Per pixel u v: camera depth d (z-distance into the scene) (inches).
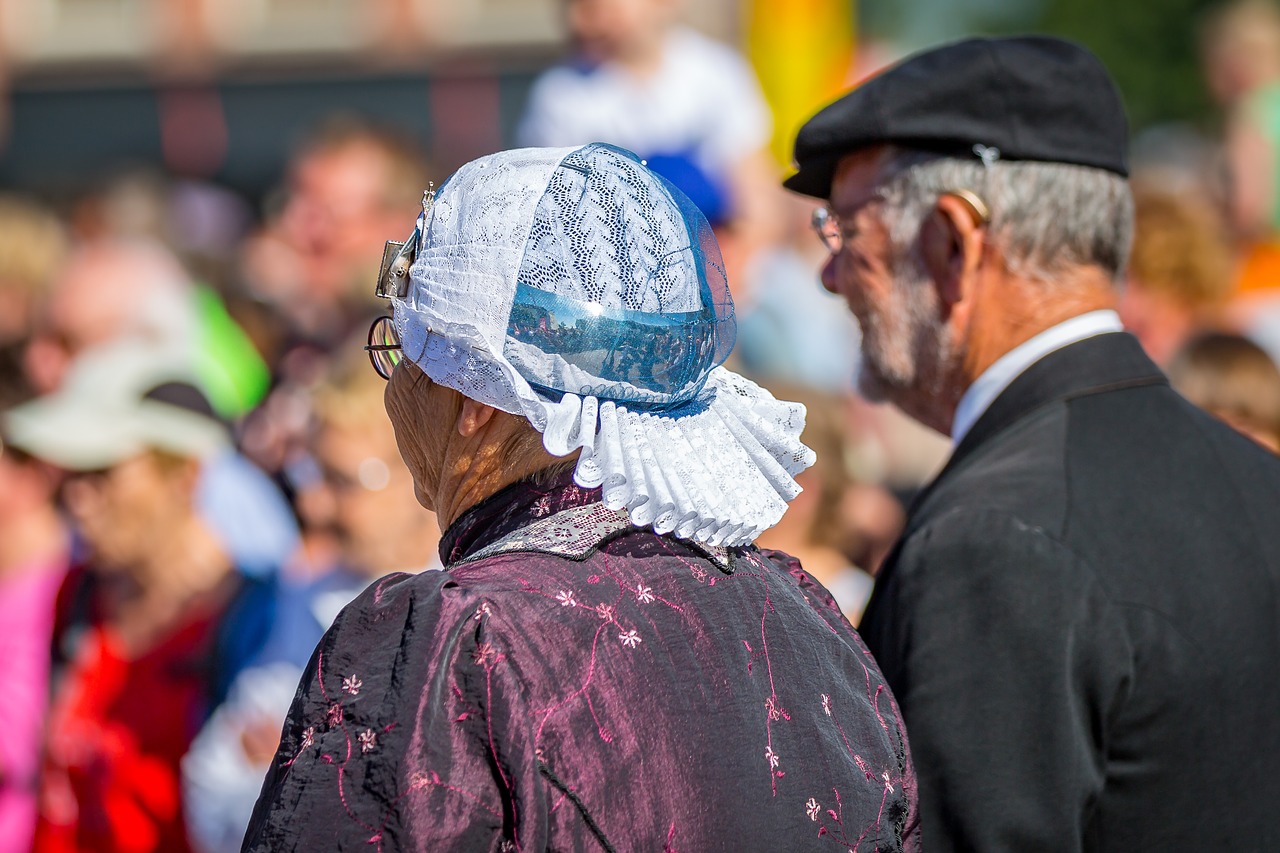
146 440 408.5
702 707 174.1
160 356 496.7
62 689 422.3
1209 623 220.2
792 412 202.7
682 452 186.2
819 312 716.7
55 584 438.0
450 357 183.3
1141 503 227.8
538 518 184.9
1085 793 214.2
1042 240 244.8
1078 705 215.8
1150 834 217.2
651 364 183.6
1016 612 218.1
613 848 164.2
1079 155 245.4
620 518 185.6
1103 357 245.3
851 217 260.1
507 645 167.6
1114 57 1829.5
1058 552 221.0
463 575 177.5
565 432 175.6
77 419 425.4
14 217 703.7
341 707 168.1
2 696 421.4
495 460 189.3
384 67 1657.2
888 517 556.4
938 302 251.4
